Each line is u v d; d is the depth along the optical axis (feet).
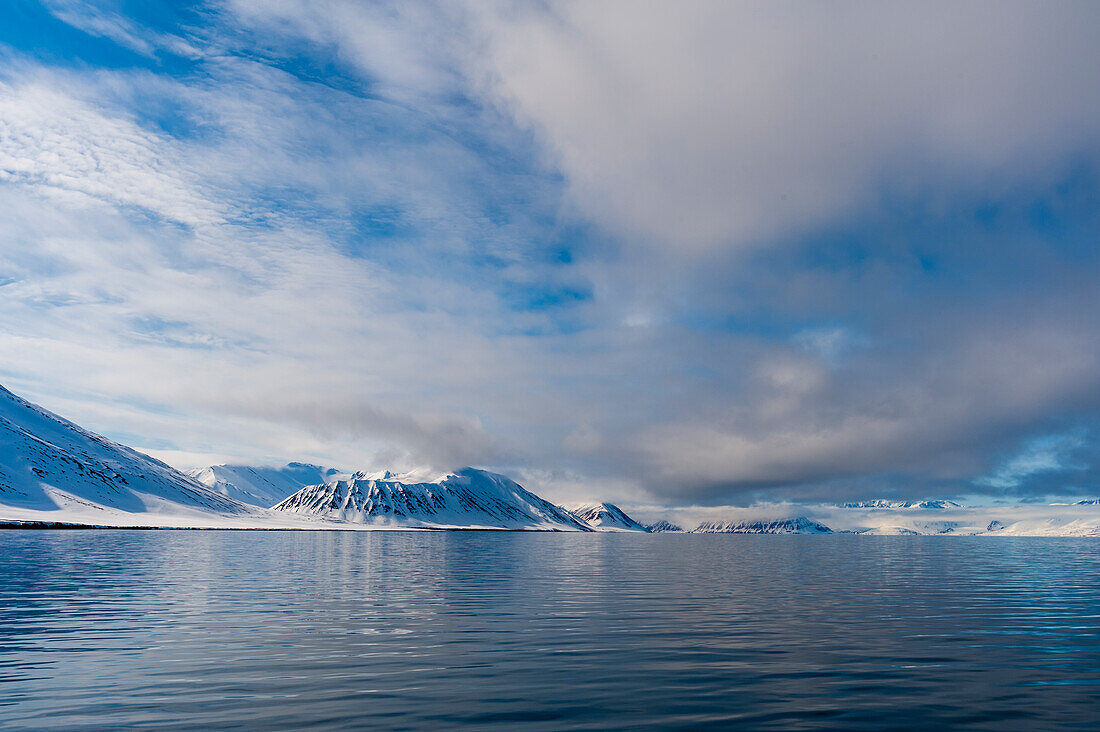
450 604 118.62
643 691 55.88
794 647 76.02
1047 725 46.26
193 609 107.76
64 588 138.21
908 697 53.83
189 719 47.91
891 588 152.25
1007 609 111.55
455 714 49.08
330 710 50.21
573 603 121.29
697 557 335.26
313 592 136.98
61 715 48.80
